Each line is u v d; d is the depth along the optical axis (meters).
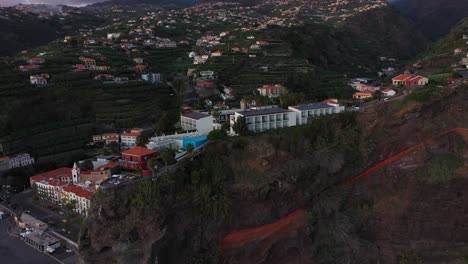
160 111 146.88
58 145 132.25
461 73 113.50
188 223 67.38
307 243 76.88
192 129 101.38
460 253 79.50
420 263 78.31
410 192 82.94
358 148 84.50
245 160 76.44
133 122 141.62
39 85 148.38
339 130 86.25
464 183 82.50
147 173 68.75
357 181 83.62
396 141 86.12
